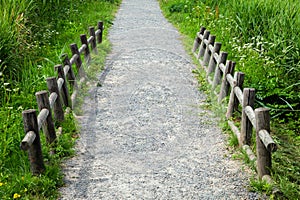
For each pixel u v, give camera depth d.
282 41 8.12
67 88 6.14
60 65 5.98
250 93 4.96
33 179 4.16
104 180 4.45
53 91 5.46
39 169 4.32
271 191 4.16
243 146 5.02
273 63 7.64
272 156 4.98
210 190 4.27
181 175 4.57
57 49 8.93
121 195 4.17
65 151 4.95
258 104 6.68
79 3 14.22
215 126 5.84
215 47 7.63
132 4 17.97
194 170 4.67
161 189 4.29
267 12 9.37
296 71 7.57
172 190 4.27
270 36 8.60
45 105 4.80
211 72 7.66
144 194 4.19
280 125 6.26
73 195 4.16
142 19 14.11
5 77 6.56
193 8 13.12
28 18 8.81
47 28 9.81
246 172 4.62
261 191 4.21
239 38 9.36
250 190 4.25
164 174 4.58
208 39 8.73
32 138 4.11
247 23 9.42
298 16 8.79
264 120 4.31
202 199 4.11
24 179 4.15
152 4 18.22
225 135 5.56
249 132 5.03
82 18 12.45
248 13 9.56
